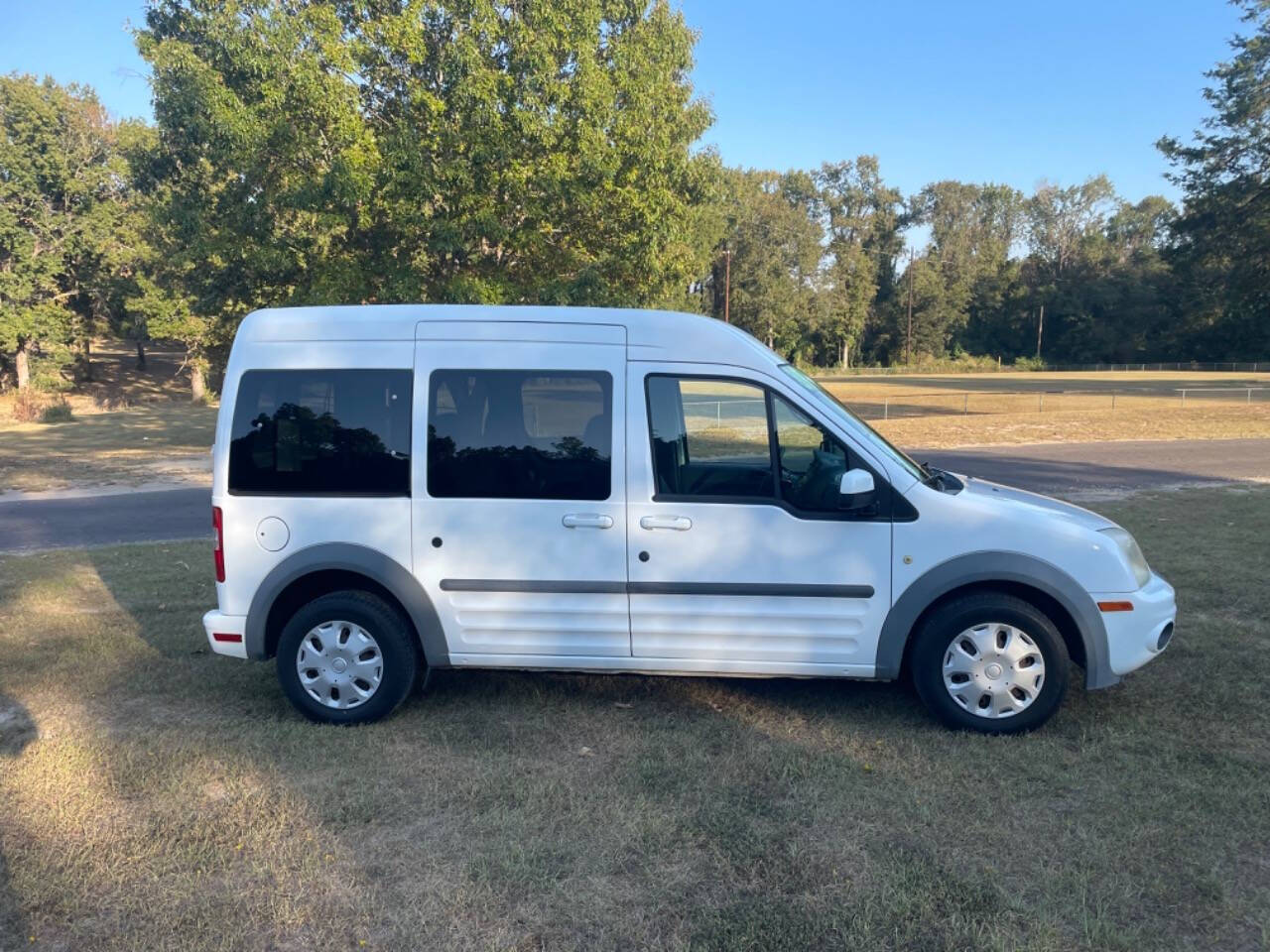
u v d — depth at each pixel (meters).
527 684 5.21
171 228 18.70
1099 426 23.00
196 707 4.92
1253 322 75.06
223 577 4.74
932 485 4.61
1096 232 99.38
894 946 2.82
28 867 3.29
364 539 4.65
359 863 3.32
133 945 2.85
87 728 4.61
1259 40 40.34
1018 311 95.44
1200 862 3.28
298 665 4.69
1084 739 4.33
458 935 2.90
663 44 16.08
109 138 47.69
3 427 30.22
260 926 2.95
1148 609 4.38
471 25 14.94
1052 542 4.36
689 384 4.58
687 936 2.88
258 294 18.55
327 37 15.13
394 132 15.27
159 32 17.19
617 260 16.39
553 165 14.88
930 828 3.53
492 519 4.57
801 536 4.45
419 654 4.85
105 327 56.53
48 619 6.72
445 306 4.74
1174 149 43.34
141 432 27.48
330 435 4.67
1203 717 4.59
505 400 4.59
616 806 3.72
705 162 17.36
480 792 3.86
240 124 14.98
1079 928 2.91
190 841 3.47
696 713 4.75
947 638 4.41
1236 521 9.93
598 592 4.56
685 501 4.50
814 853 3.36
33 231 47.19
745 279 79.81
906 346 94.56
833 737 4.40
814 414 4.48
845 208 101.69
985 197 108.44
